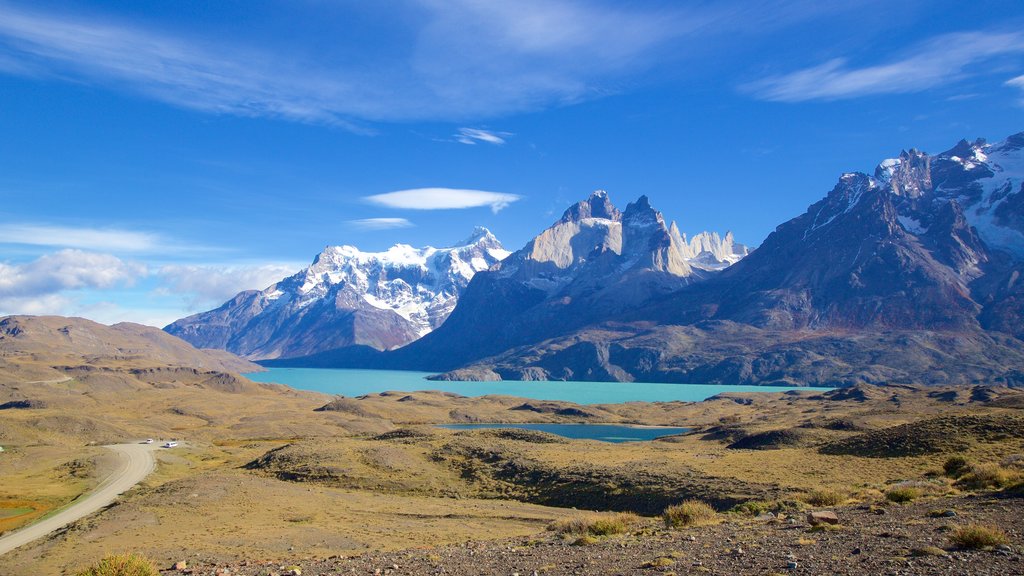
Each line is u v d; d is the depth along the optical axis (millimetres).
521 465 125125
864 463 99688
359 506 95750
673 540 37094
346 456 140125
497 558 35938
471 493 114812
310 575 34906
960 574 23047
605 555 33312
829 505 57125
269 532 73625
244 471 137875
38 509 102688
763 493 83250
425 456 142500
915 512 39812
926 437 108625
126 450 171750
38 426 197125
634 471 106688
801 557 27828
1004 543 27219
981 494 45594
